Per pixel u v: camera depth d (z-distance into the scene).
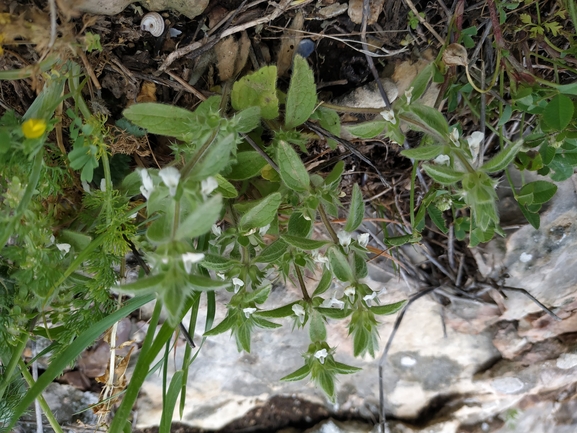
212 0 0.43
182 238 0.35
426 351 0.60
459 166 0.40
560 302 0.57
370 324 0.41
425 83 0.42
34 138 0.37
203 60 0.44
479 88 0.45
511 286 0.55
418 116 0.40
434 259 0.55
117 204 0.42
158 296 0.35
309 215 0.41
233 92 0.42
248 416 0.62
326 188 0.41
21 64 0.41
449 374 0.61
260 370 0.59
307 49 0.45
